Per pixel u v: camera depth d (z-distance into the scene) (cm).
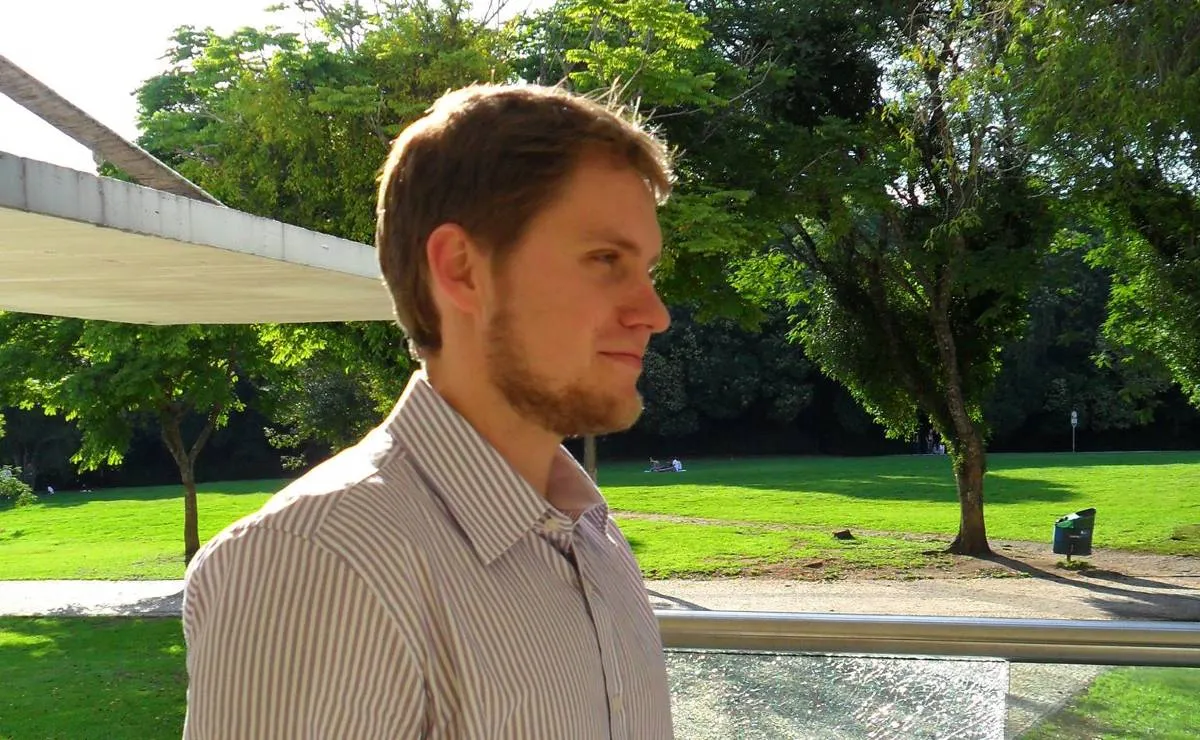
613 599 119
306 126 1487
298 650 86
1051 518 2636
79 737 855
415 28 1523
